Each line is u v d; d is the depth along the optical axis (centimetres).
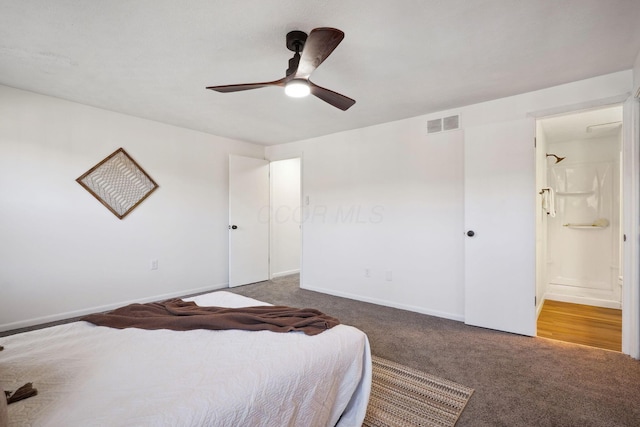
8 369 122
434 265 345
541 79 262
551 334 293
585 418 170
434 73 250
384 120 375
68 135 316
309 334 156
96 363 127
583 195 420
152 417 92
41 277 302
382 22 182
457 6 168
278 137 463
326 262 443
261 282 507
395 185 375
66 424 89
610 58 226
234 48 212
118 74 253
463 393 193
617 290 383
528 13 174
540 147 346
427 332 294
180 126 405
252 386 112
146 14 175
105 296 345
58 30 191
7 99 281
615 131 384
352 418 163
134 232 368
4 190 282
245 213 485
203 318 167
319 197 453
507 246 293
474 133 309
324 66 238
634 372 219
